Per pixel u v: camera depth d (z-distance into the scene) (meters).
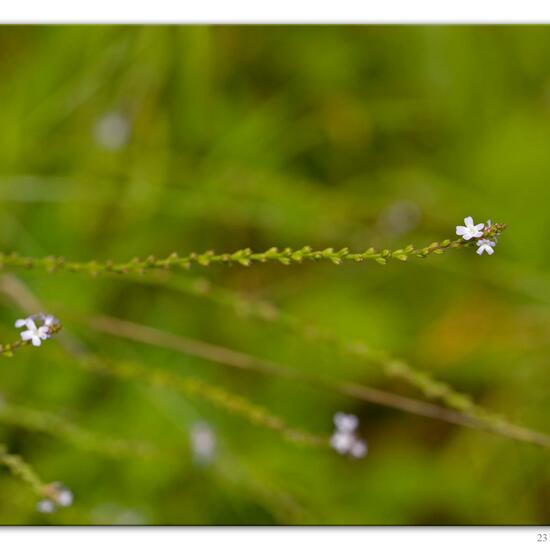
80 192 0.71
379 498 0.69
